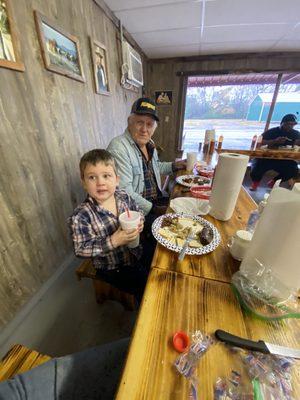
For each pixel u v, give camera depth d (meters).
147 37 2.79
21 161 1.11
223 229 0.85
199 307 0.49
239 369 0.38
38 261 1.30
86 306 1.32
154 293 0.53
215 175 0.90
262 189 3.46
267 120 3.98
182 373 0.36
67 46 1.42
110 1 1.96
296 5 1.98
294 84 3.85
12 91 1.02
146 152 1.63
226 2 1.94
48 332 1.16
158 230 0.79
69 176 1.58
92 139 1.93
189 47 3.17
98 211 0.93
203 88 4.78
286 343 0.42
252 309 0.48
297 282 0.49
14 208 1.08
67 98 1.49
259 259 0.53
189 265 0.63
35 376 0.55
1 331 1.06
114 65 2.38
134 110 1.37
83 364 0.59
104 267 1.05
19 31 1.03
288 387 0.35
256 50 3.29
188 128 5.64
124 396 0.33
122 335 1.16
